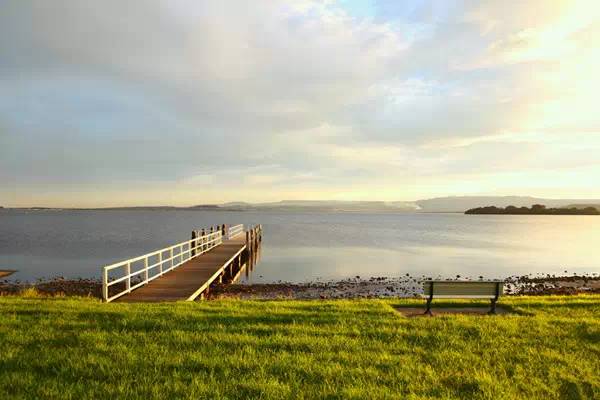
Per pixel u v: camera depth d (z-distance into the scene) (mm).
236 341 6918
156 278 15688
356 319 8570
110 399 4824
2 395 4809
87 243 51781
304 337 7223
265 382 5348
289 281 26906
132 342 6793
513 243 61250
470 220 184625
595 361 6469
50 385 5133
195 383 5258
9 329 7383
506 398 5137
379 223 138750
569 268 35812
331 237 68812
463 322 8492
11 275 29000
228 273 25531
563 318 8984
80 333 7164
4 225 101562
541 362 6398
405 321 8523
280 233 78750
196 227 95688
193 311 9180
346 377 5605
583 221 183750
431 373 5832
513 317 9117
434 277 29312
